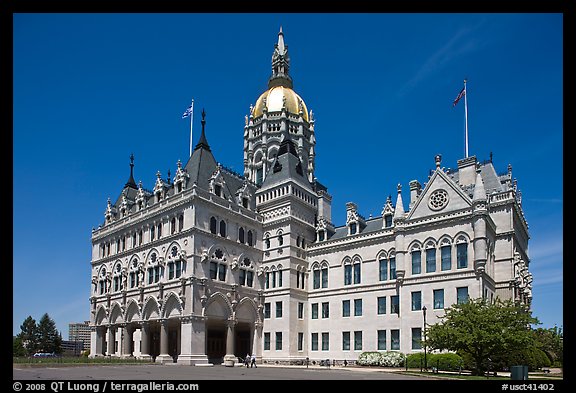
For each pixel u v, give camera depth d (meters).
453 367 58.09
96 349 92.56
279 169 94.69
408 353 69.81
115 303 88.50
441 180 72.25
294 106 128.00
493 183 75.69
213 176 82.31
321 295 85.50
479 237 65.81
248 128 128.12
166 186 86.25
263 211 92.19
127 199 96.88
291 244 85.94
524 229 81.62
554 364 84.62
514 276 69.38
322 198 96.69
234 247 82.62
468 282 65.94
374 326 76.88
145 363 71.38
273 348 83.12
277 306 84.56
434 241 70.81
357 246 82.56
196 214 76.19
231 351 77.94
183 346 72.38
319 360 82.62
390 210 80.56
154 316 79.12
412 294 71.56
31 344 164.38
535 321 51.97
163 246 80.56
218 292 76.88
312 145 128.62
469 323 51.66
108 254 95.19
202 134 89.00
